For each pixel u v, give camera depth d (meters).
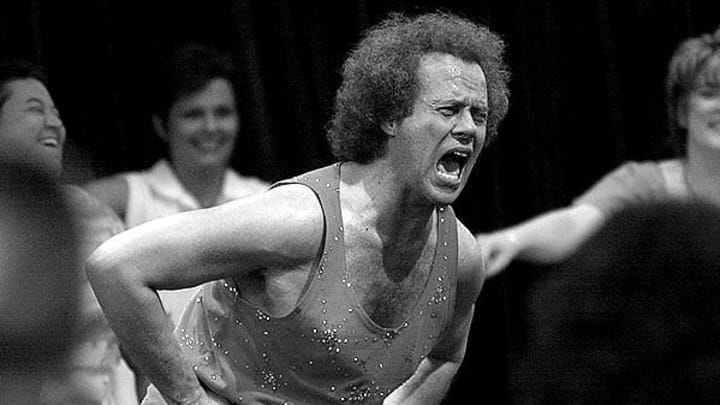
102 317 8.24
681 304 2.43
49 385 2.69
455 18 6.54
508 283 15.28
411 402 7.68
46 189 2.66
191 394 6.42
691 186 10.03
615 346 2.44
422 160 6.23
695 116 10.08
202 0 14.12
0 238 2.58
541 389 2.47
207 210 6.21
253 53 14.37
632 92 15.37
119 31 13.69
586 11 15.22
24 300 2.58
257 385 6.67
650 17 15.28
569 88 15.30
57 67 13.53
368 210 6.41
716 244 2.45
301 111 14.57
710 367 2.39
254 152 14.48
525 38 15.09
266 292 6.41
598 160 15.37
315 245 6.30
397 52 6.25
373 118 6.30
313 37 14.52
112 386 8.92
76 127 13.58
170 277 6.09
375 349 6.63
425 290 6.78
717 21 15.33
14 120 9.12
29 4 13.40
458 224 7.05
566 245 9.48
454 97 6.16
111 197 10.51
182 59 10.80
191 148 10.77
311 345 6.46
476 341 15.61
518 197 15.30
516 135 15.26
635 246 2.47
